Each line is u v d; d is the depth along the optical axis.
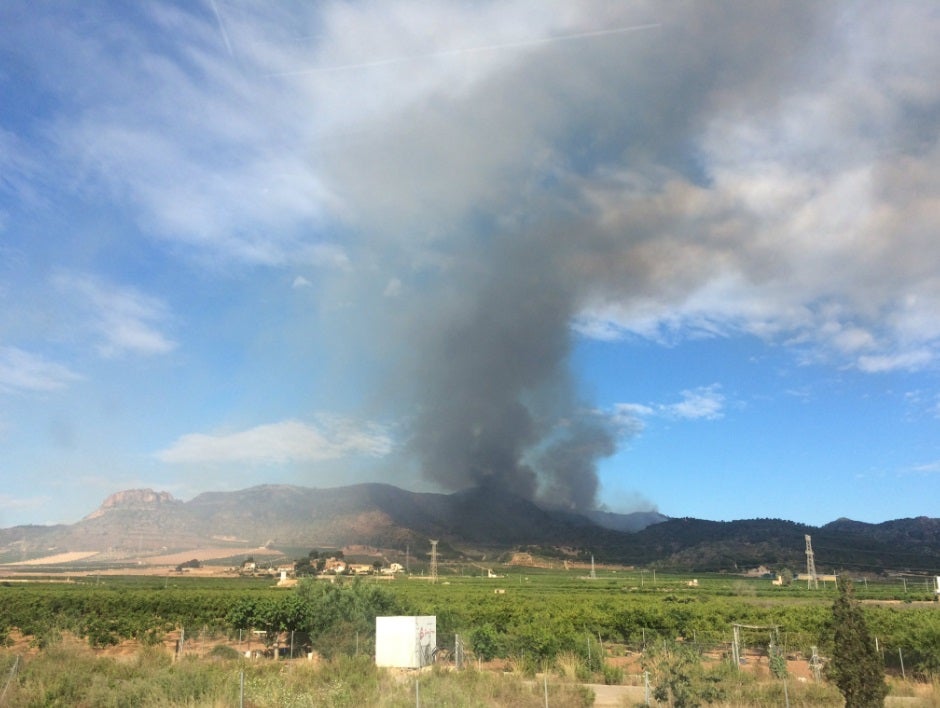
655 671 22.36
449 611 47.50
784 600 97.44
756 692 23.02
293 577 170.88
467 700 20.45
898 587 146.88
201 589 106.06
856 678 17.00
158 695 19.50
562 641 34.84
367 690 22.19
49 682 21.00
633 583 155.12
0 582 135.75
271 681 22.45
